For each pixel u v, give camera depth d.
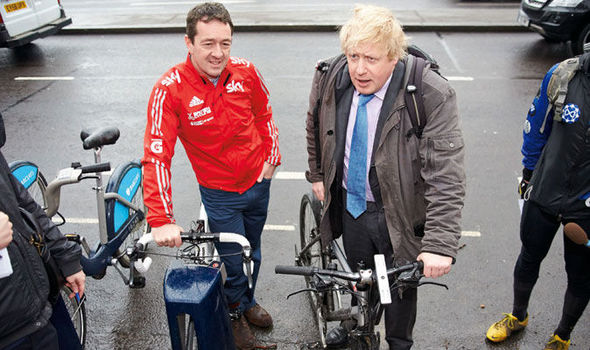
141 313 3.64
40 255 2.19
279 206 4.80
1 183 2.07
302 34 10.38
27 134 6.39
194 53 2.50
